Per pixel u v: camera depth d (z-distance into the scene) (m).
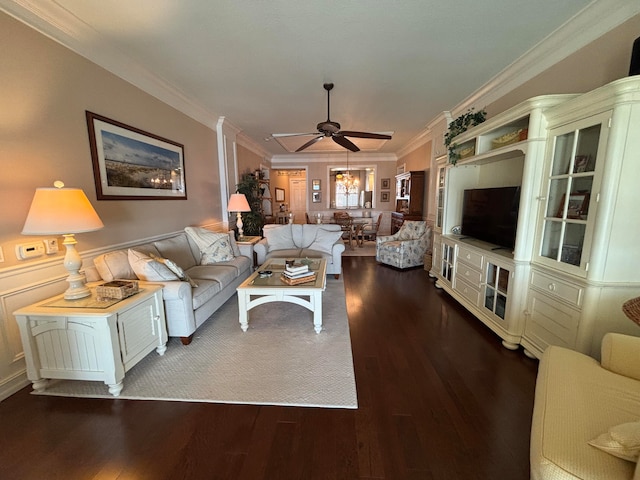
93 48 2.31
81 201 1.79
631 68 1.58
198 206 4.15
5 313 1.76
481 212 3.13
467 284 3.05
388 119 4.75
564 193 1.94
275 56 2.61
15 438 1.46
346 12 2.00
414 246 4.96
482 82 3.26
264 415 1.60
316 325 2.56
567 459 0.82
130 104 2.79
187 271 3.14
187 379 1.92
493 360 2.14
